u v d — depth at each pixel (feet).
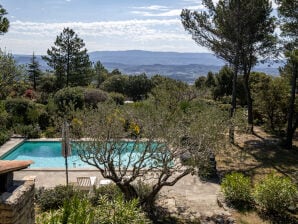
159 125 31.12
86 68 125.90
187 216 30.53
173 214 31.04
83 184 37.58
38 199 33.27
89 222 18.52
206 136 30.94
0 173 16.25
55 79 127.34
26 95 98.22
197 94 66.74
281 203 30.60
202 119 32.86
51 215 19.48
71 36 121.90
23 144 64.80
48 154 62.39
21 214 17.16
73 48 122.42
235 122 40.01
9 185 17.90
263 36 61.87
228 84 105.81
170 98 60.85
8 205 16.08
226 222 29.04
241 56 62.44
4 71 52.60
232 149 52.70
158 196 34.91
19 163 17.67
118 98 85.87
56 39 121.39
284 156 54.34
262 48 63.52
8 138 64.49
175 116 34.45
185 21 63.26
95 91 80.79
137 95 149.38
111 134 31.45
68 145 33.73
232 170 46.98
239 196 33.32
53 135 68.64
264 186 31.65
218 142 32.53
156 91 64.69
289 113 59.52
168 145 30.04
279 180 32.35
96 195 33.19
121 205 21.90
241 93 92.84
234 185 33.45
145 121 32.40
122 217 20.76
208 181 42.65
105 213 21.02
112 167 31.42
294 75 57.88
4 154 55.98
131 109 36.65
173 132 30.30
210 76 124.57
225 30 60.49
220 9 60.44
